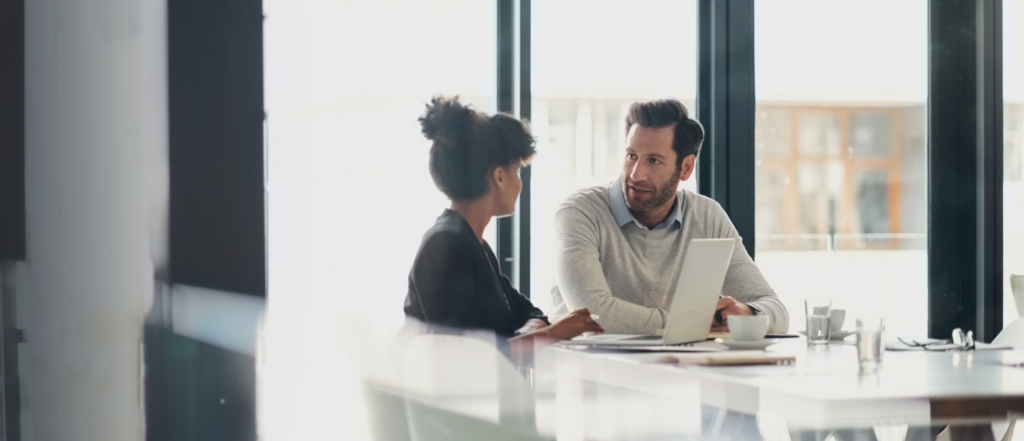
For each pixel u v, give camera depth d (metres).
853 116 3.37
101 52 1.74
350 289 2.10
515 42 2.98
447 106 1.91
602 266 2.26
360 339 1.64
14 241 1.71
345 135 2.26
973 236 3.46
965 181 3.46
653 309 2.05
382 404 1.61
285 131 2.00
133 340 1.75
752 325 1.64
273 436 1.86
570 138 3.07
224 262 1.81
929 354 1.66
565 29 3.06
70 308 1.73
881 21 3.38
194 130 1.78
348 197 2.22
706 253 1.67
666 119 2.32
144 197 1.76
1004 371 1.41
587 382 2.22
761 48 3.28
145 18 1.75
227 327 1.82
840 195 3.37
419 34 2.62
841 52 3.34
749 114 3.23
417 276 1.73
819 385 1.26
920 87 3.43
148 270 1.76
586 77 3.09
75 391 1.73
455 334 1.70
